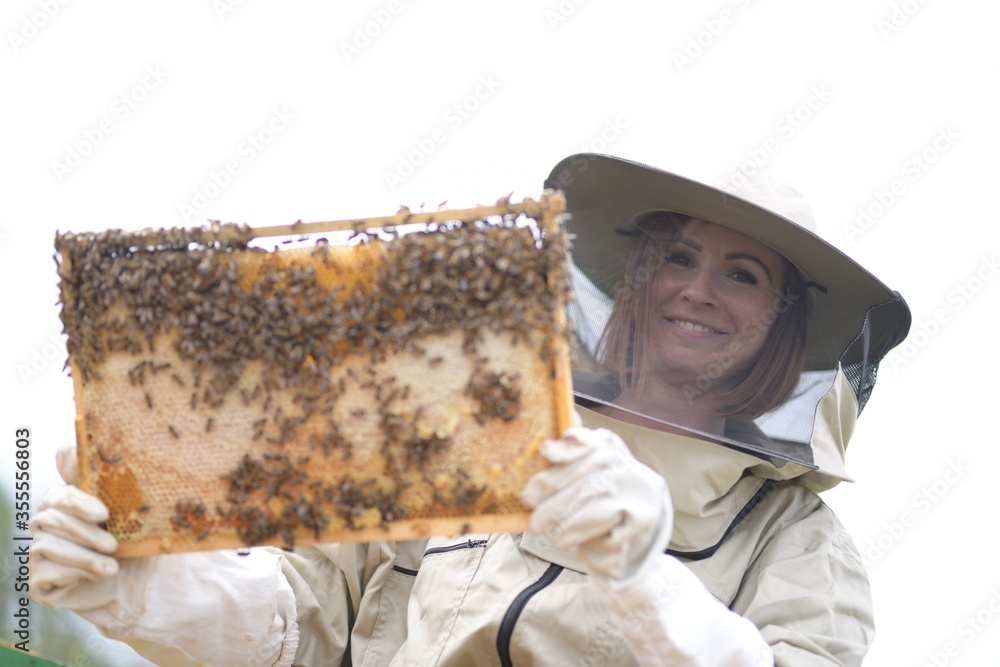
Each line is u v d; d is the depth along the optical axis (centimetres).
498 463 200
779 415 227
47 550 202
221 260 203
